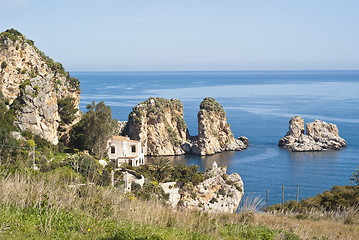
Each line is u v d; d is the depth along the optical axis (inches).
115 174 1840.6
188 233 557.3
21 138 2043.6
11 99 2454.5
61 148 2413.9
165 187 1942.7
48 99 2576.3
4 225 449.4
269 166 4473.4
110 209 589.9
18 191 560.4
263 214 860.0
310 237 660.1
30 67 2674.7
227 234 595.2
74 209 556.1
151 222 575.8
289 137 5708.7
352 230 786.2
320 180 3836.1
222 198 1978.3
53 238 440.8
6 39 2456.9
